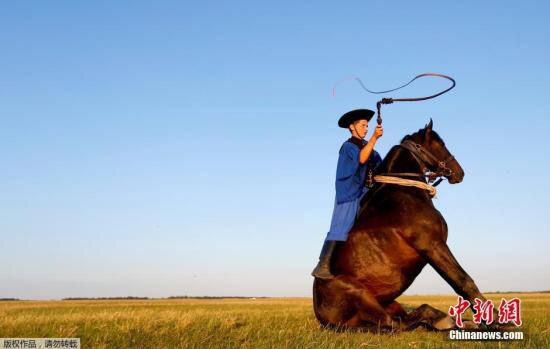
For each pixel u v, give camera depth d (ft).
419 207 27.91
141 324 32.86
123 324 32.63
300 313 53.11
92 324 33.63
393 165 29.60
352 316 28.14
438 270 27.43
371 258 27.96
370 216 28.58
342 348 23.18
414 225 27.45
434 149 29.68
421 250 27.43
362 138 30.86
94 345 24.99
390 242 27.76
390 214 28.07
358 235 28.35
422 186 28.78
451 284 27.27
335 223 29.12
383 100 29.04
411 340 24.99
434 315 27.71
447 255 27.27
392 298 28.60
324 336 25.98
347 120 30.86
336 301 28.25
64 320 36.58
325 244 29.22
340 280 28.12
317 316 29.53
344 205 29.19
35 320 36.47
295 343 24.29
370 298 27.68
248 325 32.71
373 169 30.40
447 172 29.53
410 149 29.68
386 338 25.63
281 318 40.60
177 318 37.42
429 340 24.71
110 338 26.89
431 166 29.78
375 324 27.55
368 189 29.76
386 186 29.14
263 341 25.48
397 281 28.07
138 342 26.14
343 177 29.12
